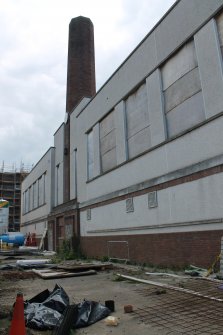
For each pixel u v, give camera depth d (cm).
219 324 511
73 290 875
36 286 959
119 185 1648
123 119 1653
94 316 563
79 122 2323
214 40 1074
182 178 1165
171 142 1251
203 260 1038
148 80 1441
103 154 1894
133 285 900
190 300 666
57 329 498
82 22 3147
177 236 1173
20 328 419
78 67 2998
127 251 1522
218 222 989
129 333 499
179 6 1253
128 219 1528
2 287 950
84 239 2081
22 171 6775
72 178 2433
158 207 1298
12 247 3681
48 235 2983
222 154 991
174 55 1295
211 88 1070
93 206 1962
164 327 516
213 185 1020
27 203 4222
